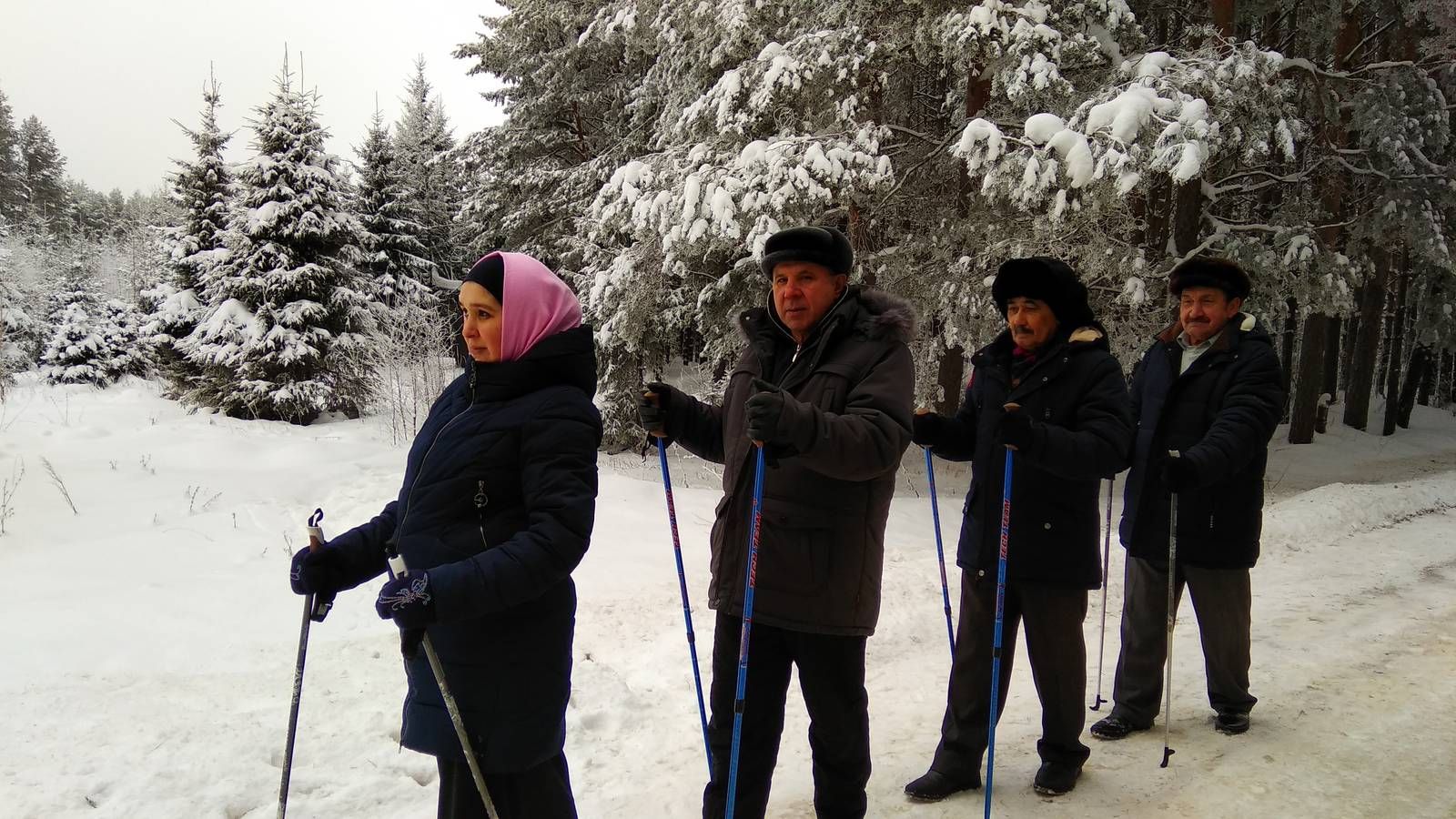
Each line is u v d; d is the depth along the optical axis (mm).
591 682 4211
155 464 8227
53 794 2949
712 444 2912
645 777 3395
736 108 9289
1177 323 3934
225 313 12641
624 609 5305
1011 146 8406
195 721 3555
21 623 4461
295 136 13391
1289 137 8258
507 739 1982
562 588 2104
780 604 2514
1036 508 3021
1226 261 3680
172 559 5758
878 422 2361
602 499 7875
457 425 2027
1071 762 3145
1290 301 17438
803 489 2508
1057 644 3059
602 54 15477
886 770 3438
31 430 9750
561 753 2152
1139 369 4023
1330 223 14008
